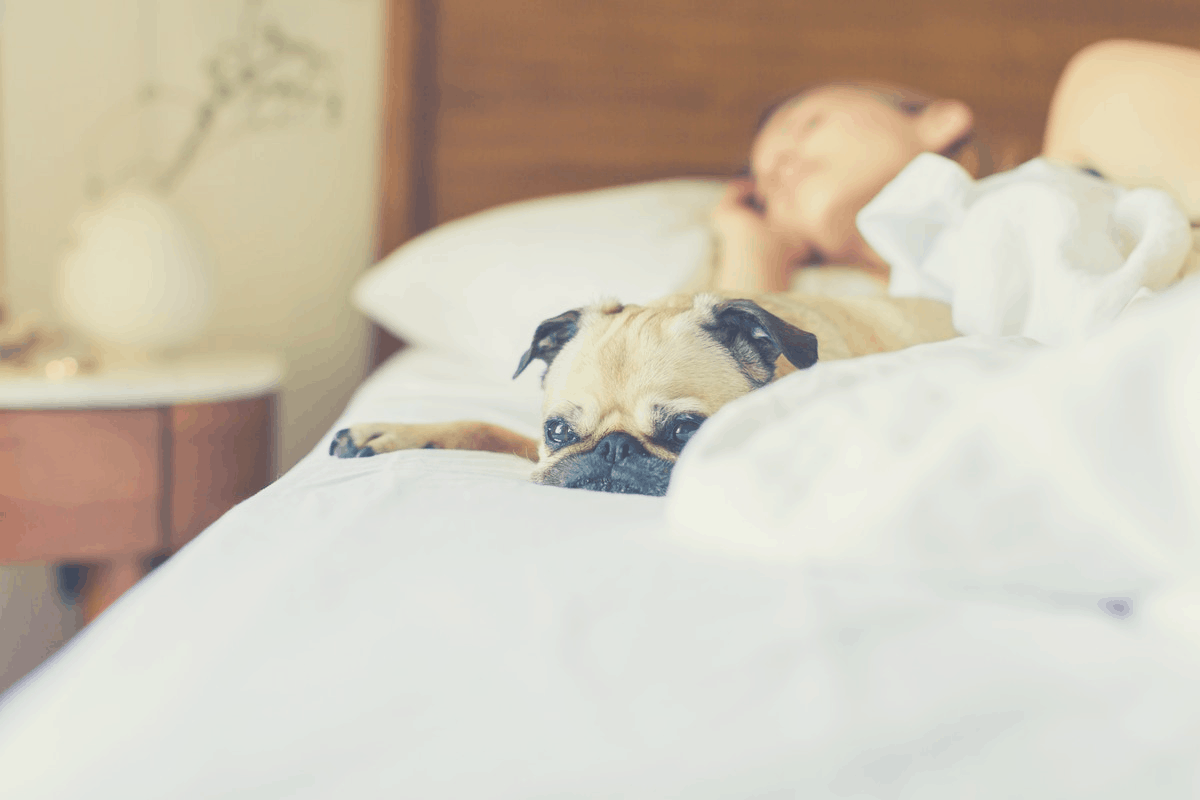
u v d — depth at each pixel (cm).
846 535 46
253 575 54
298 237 237
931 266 115
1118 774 33
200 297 195
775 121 166
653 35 230
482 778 35
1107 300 89
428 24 230
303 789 36
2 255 223
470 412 120
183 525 181
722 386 93
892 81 228
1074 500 41
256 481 194
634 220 173
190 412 179
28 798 37
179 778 37
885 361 66
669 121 231
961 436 44
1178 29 226
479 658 42
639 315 102
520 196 234
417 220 235
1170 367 41
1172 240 93
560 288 161
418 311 185
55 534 172
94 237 190
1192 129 120
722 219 161
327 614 47
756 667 40
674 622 44
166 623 49
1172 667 38
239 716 40
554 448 95
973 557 44
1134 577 43
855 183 149
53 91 225
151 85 229
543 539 58
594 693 38
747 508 50
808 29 228
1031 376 44
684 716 37
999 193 106
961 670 38
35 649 206
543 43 230
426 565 53
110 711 42
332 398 242
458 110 232
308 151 235
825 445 52
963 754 34
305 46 232
